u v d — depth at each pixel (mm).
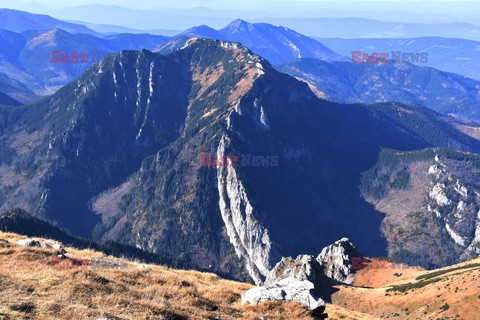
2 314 26109
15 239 55000
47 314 27641
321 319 39969
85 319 27594
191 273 59875
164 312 32250
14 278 33594
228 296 43219
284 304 39688
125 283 38844
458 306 119562
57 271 37031
